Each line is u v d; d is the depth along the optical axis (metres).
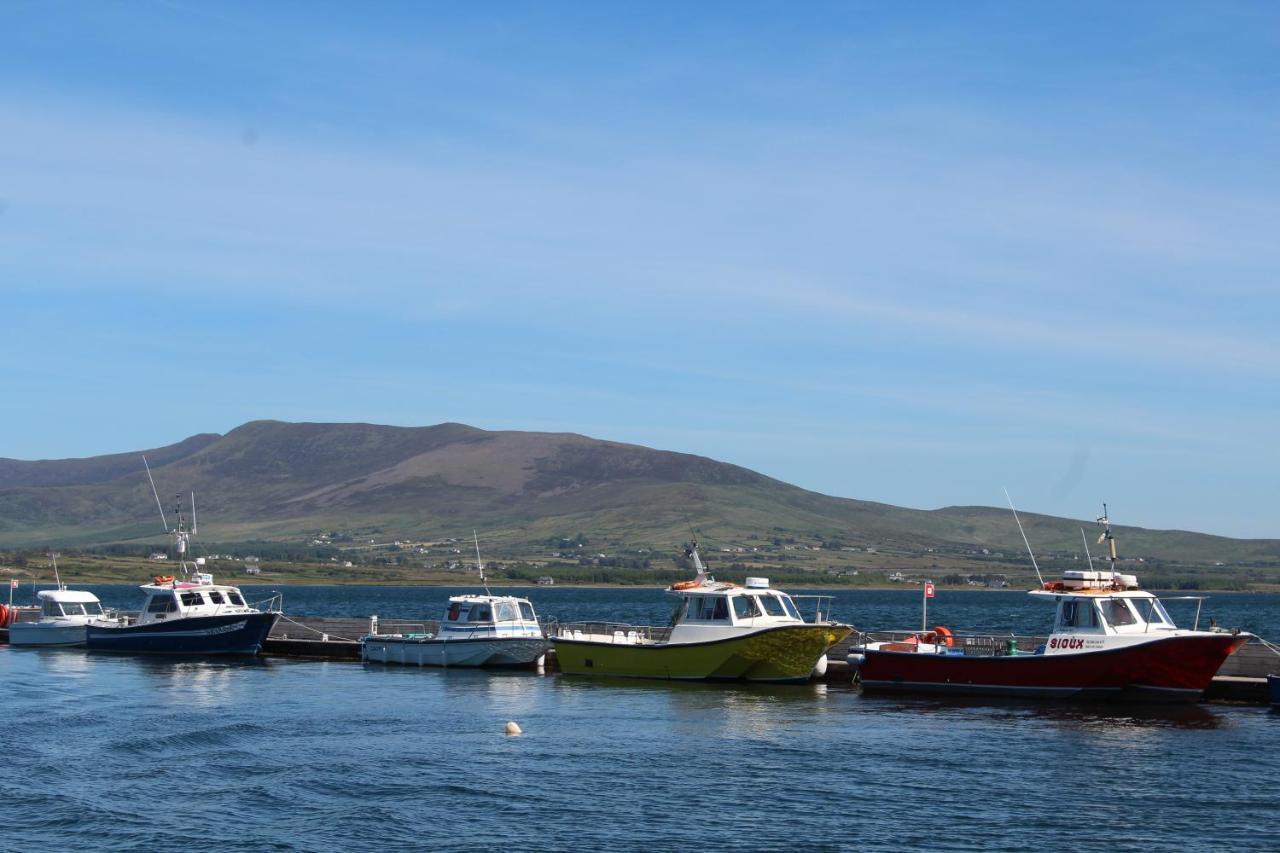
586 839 33.25
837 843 32.81
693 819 35.03
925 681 56.00
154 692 59.97
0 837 33.50
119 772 40.78
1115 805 36.25
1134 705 52.31
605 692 58.44
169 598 78.69
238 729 48.62
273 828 34.31
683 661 60.75
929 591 60.84
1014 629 128.88
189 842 33.12
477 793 37.97
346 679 64.81
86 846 32.78
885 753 43.44
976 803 36.59
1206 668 50.25
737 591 60.25
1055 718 49.91
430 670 68.38
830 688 58.78
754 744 45.22
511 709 53.56
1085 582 53.25
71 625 82.56
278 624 82.62
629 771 40.88
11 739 46.41
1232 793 37.56
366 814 35.66
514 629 69.50
